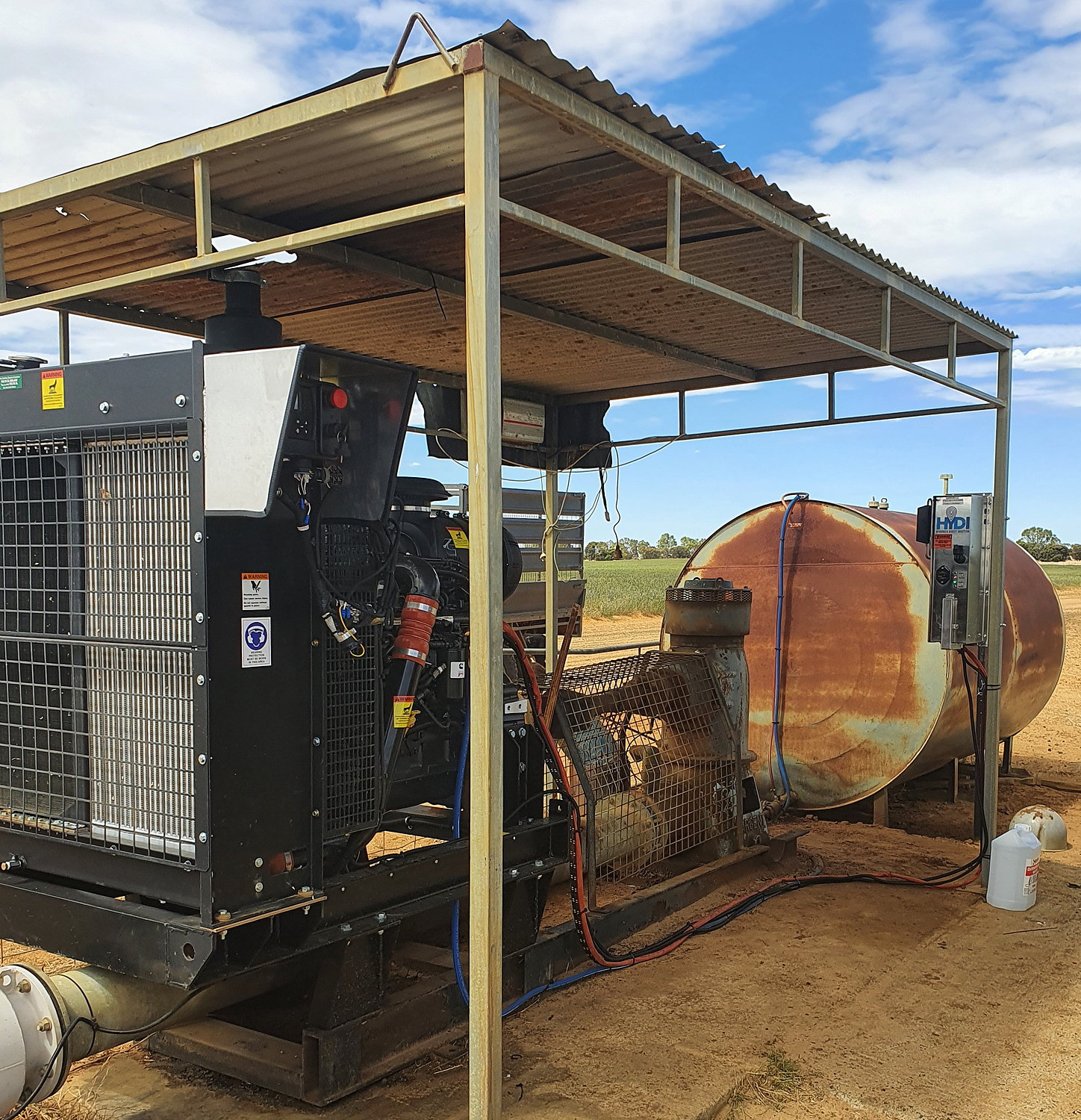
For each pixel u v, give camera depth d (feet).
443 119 12.14
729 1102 12.59
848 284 19.76
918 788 30.86
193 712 10.98
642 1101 12.41
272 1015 13.97
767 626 27.55
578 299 20.76
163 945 10.89
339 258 17.63
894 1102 12.66
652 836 19.60
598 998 15.62
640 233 17.29
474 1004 10.53
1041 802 29.53
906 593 25.40
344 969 12.42
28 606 12.85
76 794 12.26
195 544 10.79
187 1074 13.17
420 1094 12.57
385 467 12.65
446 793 15.23
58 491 12.50
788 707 27.12
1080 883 22.08
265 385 10.41
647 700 20.38
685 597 22.17
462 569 14.98
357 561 12.87
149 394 11.30
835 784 26.53
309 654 11.94
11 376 12.73
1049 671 31.37
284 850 11.65
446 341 24.45
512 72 10.24
